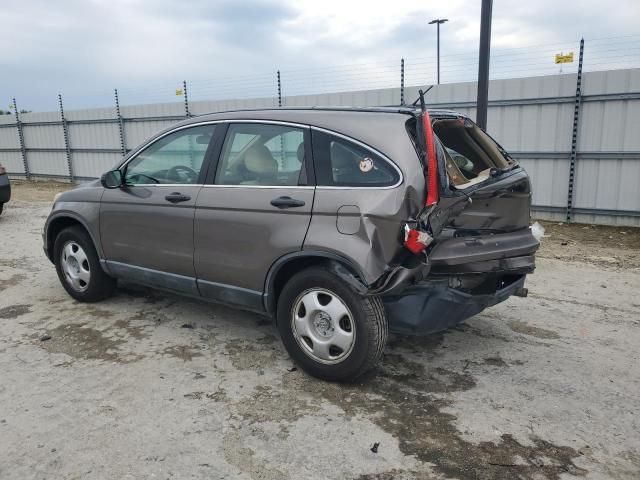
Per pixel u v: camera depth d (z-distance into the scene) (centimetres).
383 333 347
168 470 279
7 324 481
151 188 451
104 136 1750
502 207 369
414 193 323
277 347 431
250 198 384
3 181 1062
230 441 305
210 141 423
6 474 275
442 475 279
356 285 334
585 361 412
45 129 1919
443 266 341
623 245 832
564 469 284
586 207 1002
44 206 1293
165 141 453
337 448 300
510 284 397
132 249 468
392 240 326
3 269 673
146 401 347
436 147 332
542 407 345
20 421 323
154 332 461
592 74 949
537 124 1016
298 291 367
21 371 389
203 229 410
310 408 341
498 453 297
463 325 484
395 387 369
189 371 390
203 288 424
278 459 290
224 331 463
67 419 326
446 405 346
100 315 501
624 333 468
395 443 305
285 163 378
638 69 912
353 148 350
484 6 662
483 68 677
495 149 427
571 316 509
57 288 588
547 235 912
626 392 365
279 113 392
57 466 282
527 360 413
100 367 396
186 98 1495
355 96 1206
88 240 512
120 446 299
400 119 347
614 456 295
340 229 341
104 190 489
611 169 967
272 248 370
